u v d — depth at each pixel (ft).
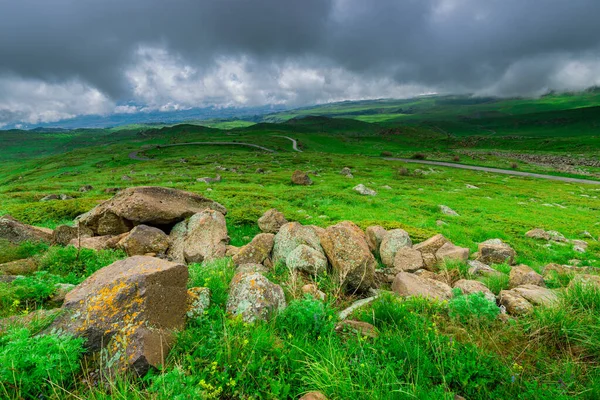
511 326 18.75
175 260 36.24
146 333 14.66
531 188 207.92
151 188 49.19
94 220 44.52
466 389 13.74
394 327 19.11
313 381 13.29
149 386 13.16
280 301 20.97
